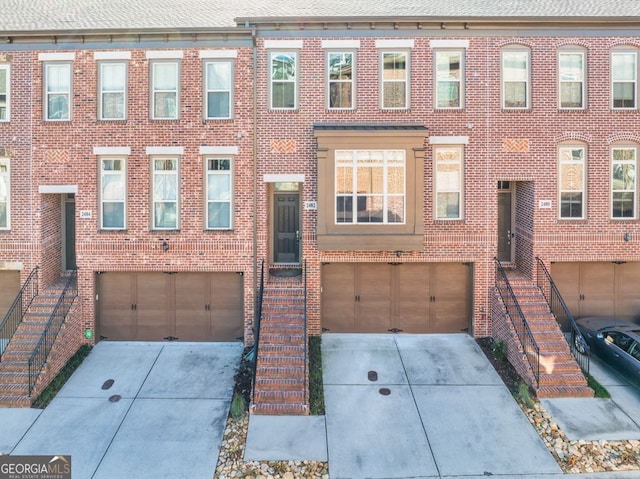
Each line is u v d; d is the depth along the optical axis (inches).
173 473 318.7
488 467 323.6
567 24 510.6
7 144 513.7
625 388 425.4
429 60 516.1
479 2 589.3
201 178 515.5
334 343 513.7
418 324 540.1
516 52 520.1
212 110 518.3
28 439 355.6
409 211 499.8
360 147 495.5
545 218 522.3
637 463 325.7
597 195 522.0
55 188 514.3
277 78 519.5
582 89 522.6
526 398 399.5
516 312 483.8
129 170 514.0
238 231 516.4
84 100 511.8
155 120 511.8
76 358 482.9
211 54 510.0
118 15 566.6
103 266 516.7
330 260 520.4
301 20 503.5
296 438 356.5
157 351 506.9
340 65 522.0
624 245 523.8
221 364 478.3
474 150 518.3
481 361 476.7
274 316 472.7
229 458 334.6
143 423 378.0
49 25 524.4
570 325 522.3
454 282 537.3
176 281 528.7
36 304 496.7
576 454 335.6
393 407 398.3
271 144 516.1
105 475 315.9
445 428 368.8
